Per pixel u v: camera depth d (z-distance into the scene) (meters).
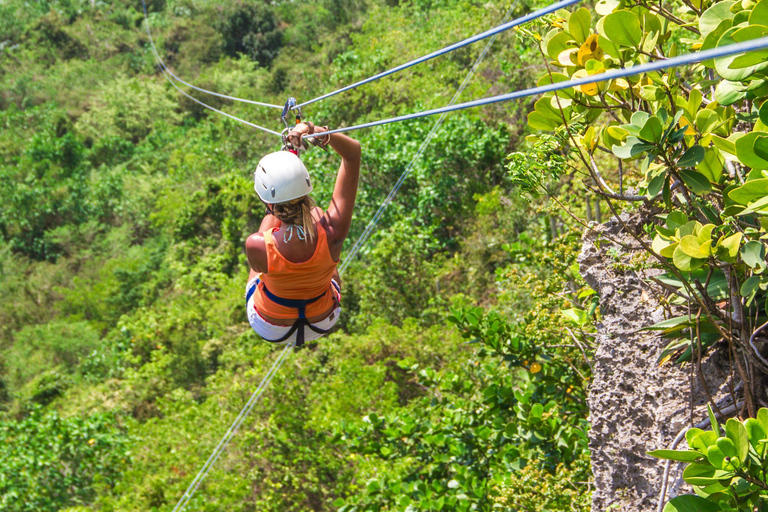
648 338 3.30
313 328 2.60
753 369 2.33
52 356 22.53
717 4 2.21
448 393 7.32
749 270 2.33
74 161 35.84
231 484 10.11
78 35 49.44
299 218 2.33
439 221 16.06
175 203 26.59
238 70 39.91
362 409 10.43
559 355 5.47
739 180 2.48
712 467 1.80
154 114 38.72
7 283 27.67
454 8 28.91
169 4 52.53
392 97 21.78
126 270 25.69
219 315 18.19
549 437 5.26
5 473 12.13
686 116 2.37
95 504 11.87
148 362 19.94
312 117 22.72
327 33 39.62
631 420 3.31
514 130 16.97
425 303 14.13
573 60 2.67
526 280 5.96
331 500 9.57
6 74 46.19
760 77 1.96
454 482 5.82
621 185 2.92
